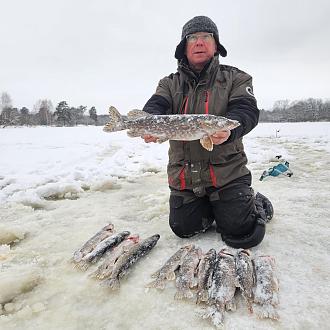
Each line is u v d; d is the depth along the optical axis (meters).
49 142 18.23
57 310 2.87
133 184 7.50
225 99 3.76
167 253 3.79
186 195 3.99
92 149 14.20
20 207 5.73
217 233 4.26
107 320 2.71
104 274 3.33
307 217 4.73
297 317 2.63
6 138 21.59
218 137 3.15
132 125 3.31
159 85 4.27
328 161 9.66
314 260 3.49
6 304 2.96
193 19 3.90
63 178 8.07
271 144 15.38
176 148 3.92
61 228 4.72
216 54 4.04
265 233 4.18
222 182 3.77
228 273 3.00
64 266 3.62
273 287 2.89
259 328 2.53
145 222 4.89
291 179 7.31
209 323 2.61
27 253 3.95
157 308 2.83
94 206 5.77
